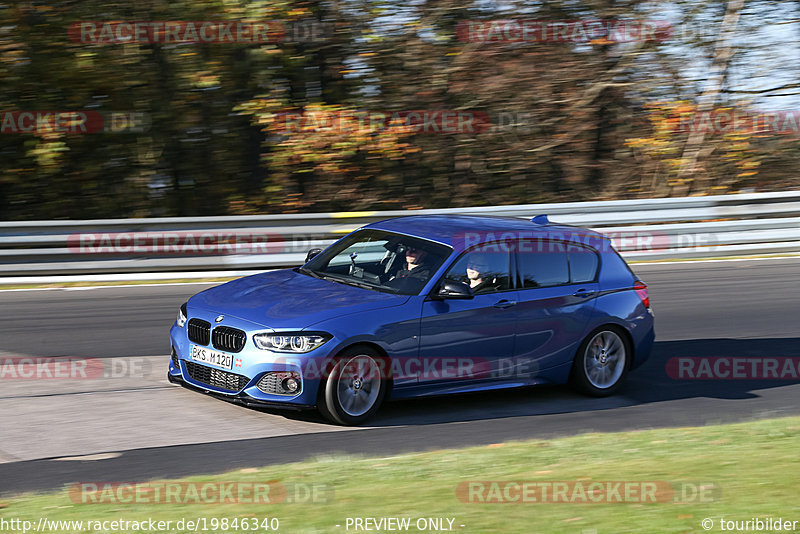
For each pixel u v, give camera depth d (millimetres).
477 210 23594
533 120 31672
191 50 27453
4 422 10625
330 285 12023
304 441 10297
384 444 10289
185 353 11508
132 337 15336
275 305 11320
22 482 8562
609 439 10219
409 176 31203
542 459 9117
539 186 32531
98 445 9883
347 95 29797
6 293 18750
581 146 32562
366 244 12828
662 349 15906
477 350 12016
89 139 28312
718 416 12156
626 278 13570
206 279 21000
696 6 31812
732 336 16844
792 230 25969
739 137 32656
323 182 30547
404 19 29578
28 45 26578
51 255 20547
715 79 32406
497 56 30922
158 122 28312
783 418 11477
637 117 32969
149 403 11656
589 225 24453
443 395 11938
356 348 11016
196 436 10336
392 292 11758
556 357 12750
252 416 11250
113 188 29078
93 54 26859
